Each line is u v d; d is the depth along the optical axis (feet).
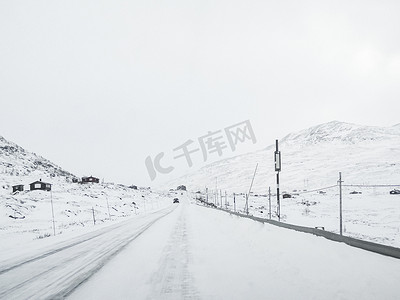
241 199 271.28
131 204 220.43
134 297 18.30
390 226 81.25
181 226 66.28
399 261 18.60
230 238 43.21
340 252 22.45
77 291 19.74
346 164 529.86
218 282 20.89
